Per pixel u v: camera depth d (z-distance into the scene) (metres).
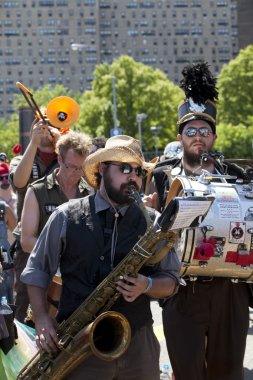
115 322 3.63
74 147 5.05
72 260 3.85
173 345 4.70
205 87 4.96
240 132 63.62
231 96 69.31
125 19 172.25
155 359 3.92
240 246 4.34
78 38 169.12
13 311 4.96
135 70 77.31
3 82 168.38
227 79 69.31
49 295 4.57
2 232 7.52
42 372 3.81
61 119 5.84
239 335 4.69
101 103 74.75
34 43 168.75
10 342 4.56
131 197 3.77
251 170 4.48
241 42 108.81
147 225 3.79
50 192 5.17
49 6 168.62
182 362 4.67
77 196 5.19
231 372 4.73
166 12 173.38
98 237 3.83
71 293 3.86
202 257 4.30
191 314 4.64
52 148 6.01
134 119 75.56
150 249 3.59
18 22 168.75
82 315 3.72
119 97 75.81
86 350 3.67
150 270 3.90
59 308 3.92
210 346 4.73
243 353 4.73
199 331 4.64
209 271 4.41
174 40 173.50
